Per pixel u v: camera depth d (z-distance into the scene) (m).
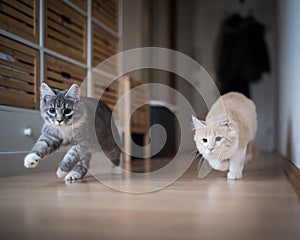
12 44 1.90
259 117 5.86
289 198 1.26
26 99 2.02
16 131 1.92
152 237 0.77
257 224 0.88
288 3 2.67
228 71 5.25
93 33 2.81
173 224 0.88
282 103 3.37
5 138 1.85
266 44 5.39
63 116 1.67
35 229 0.84
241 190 1.45
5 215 0.99
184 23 5.99
